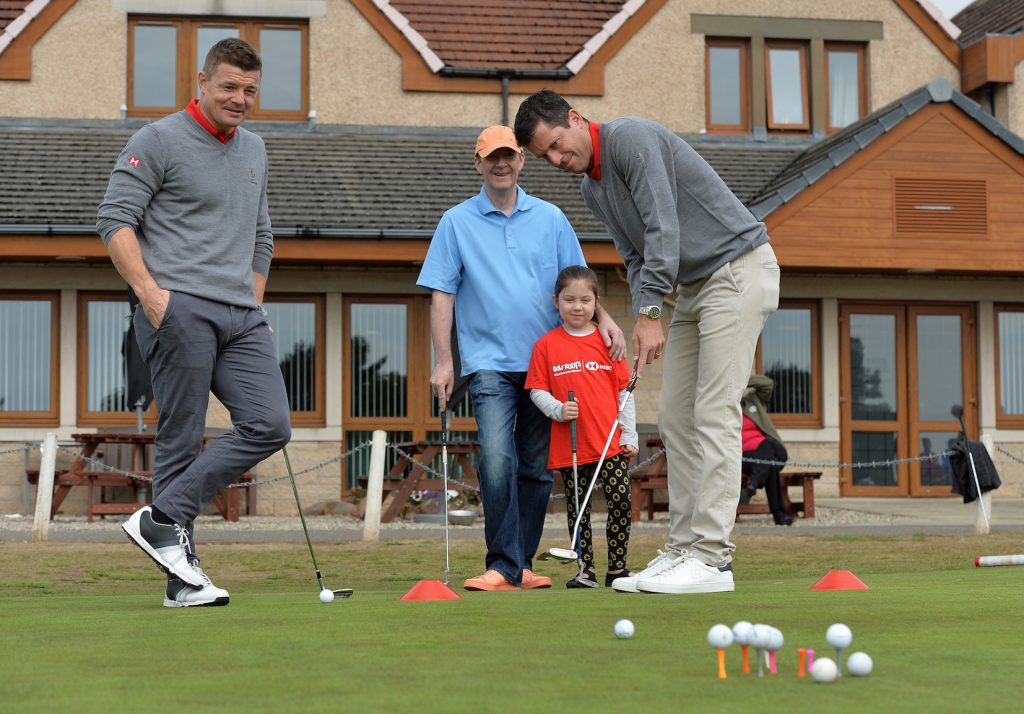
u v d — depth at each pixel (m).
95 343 16.42
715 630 2.90
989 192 16.77
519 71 18.44
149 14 17.88
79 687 2.91
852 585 5.27
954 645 3.51
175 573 5.18
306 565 8.80
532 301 6.56
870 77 19.28
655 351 5.48
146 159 5.42
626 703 2.62
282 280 16.66
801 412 17.88
